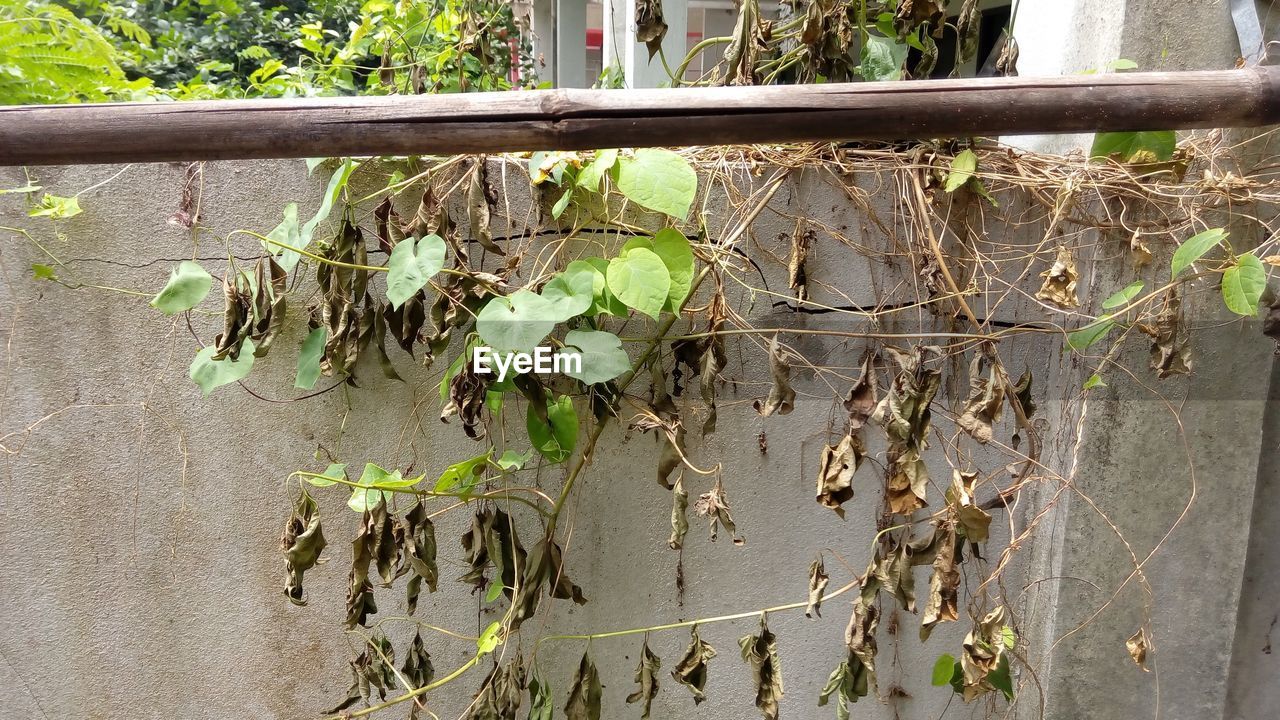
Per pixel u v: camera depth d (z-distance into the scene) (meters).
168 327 1.44
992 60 1.94
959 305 1.53
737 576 1.62
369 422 1.51
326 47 2.50
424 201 1.32
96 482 1.47
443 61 1.92
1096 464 1.57
